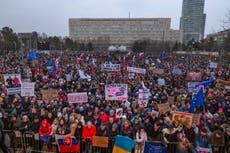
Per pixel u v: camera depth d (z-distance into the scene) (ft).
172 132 27.30
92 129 27.89
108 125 29.12
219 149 26.89
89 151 27.86
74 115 30.78
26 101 39.24
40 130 28.63
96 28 495.82
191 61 166.50
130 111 35.17
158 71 81.66
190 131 28.40
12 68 84.53
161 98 47.57
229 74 88.89
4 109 36.83
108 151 27.48
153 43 341.41
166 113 35.58
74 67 94.89
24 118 30.12
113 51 202.69
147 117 31.37
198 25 653.71
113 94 39.86
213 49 295.48
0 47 226.17
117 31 492.95
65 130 28.35
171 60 171.01
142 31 486.79
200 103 38.68
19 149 28.60
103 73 79.97
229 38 136.46
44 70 83.76
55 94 41.42
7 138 28.09
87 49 359.87
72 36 503.61
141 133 27.20
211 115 36.63
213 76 82.43
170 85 63.82
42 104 38.52
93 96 45.68
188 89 53.16
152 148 26.35
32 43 269.85
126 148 25.80
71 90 51.29
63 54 198.39
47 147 28.81
